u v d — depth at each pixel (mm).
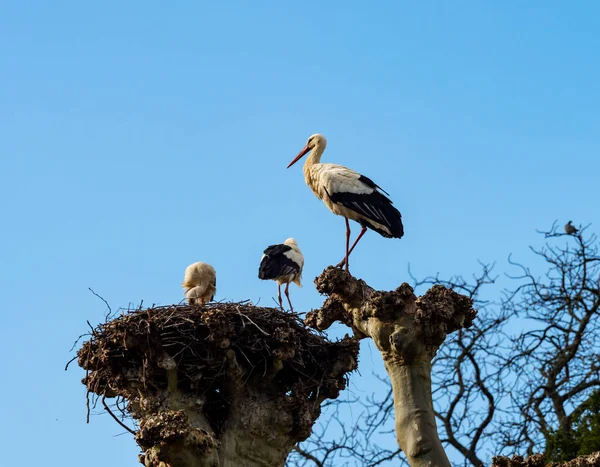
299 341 16016
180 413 14383
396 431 13555
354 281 14672
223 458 15508
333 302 14750
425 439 13258
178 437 14148
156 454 14352
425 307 13742
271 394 16047
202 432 14555
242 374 15719
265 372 15766
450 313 13812
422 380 13703
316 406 16219
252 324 15812
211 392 16078
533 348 26141
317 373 16312
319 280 14680
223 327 15305
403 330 13781
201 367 15508
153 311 15836
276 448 15773
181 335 15492
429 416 13469
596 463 13227
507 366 25906
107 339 15711
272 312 16281
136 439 14383
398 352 13734
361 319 14422
